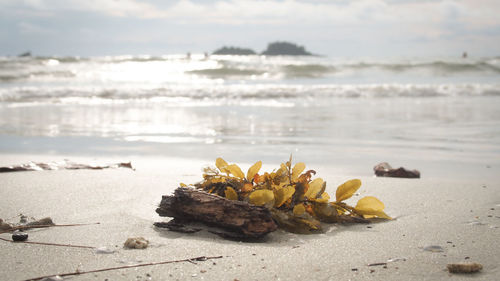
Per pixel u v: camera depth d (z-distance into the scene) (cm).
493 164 221
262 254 110
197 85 677
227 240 117
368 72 967
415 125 348
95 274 100
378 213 134
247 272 102
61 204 144
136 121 372
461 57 1373
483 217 137
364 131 322
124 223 128
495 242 118
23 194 153
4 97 515
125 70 919
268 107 469
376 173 196
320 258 109
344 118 389
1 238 116
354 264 106
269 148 261
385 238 121
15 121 364
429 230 126
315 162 223
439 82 806
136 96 555
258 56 1590
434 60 1260
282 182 132
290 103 505
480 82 797
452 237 121
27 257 106
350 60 1345
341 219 132
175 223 124
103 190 159
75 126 343
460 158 235
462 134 309
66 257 107
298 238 120
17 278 97
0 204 143
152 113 424
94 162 212
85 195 153
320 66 953
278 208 129
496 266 105
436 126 343
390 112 427
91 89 559
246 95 566
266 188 130
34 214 135
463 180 189
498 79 862
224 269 103
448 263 106
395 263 107
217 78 858
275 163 218
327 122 367
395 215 139
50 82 738
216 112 432
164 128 337
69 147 262
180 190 124
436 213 141
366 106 477
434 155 242
